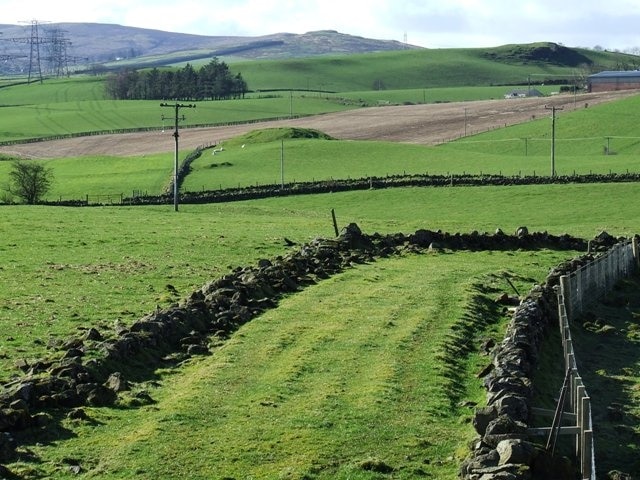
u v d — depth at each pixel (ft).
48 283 161.58
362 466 81.71
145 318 121.49
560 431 88.74
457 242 207.21
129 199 359.46
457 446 87.20
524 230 212.43
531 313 129.59
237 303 135.95
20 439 85.97
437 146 569.64
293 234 229.66
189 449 84.48
